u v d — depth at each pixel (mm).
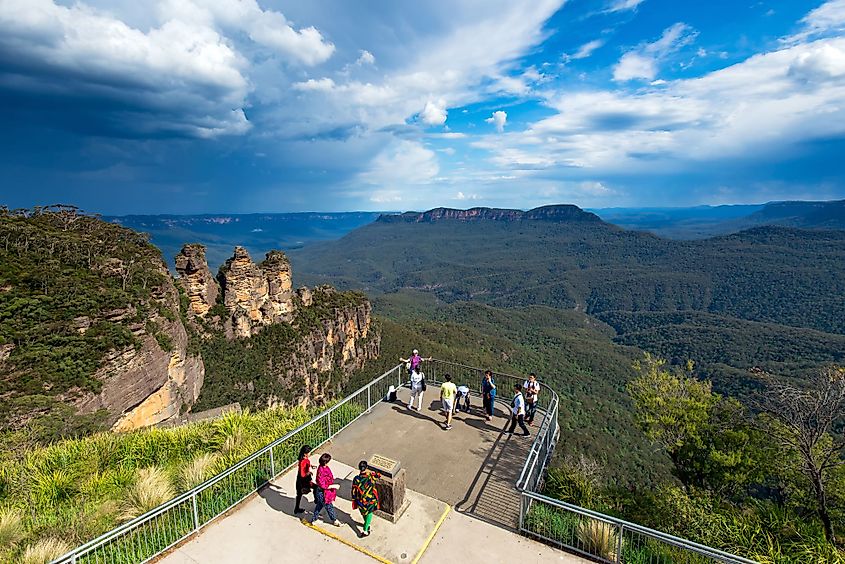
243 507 11445
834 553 11594
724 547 11773
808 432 17062
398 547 9992
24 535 10695
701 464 20953
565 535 10500
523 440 15203
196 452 15867
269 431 15984
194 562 9500
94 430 25641
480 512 11461
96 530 10641
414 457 14016
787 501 19000
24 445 17516
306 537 10320
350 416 16797
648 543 10641
